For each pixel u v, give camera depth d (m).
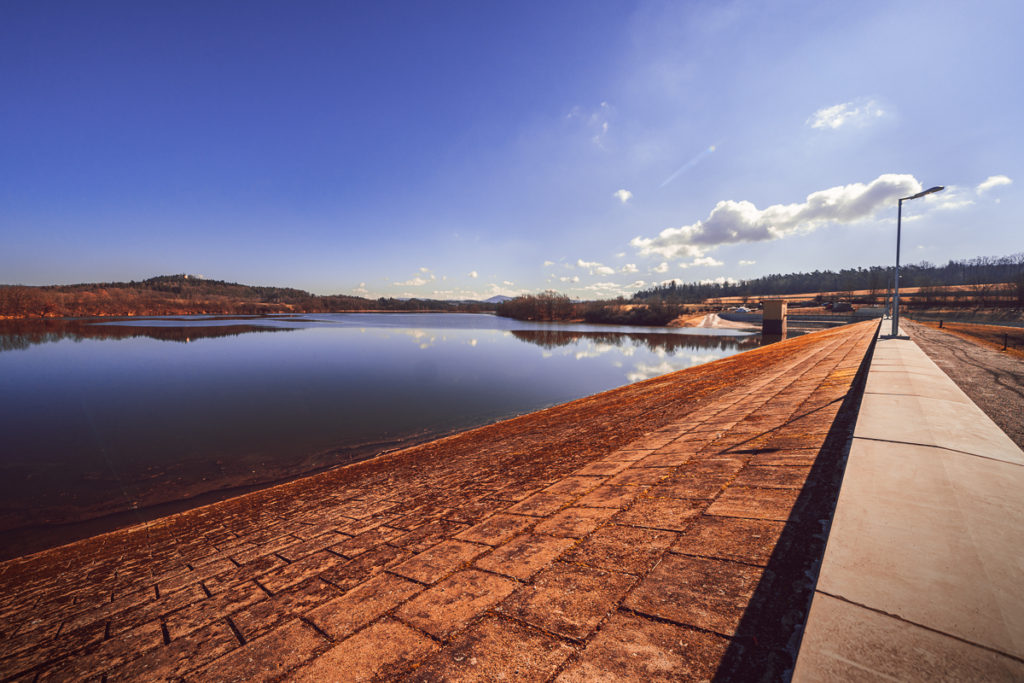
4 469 13.10
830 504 3.12
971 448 3.26
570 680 1.88
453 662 2.12
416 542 4.38
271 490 9.43
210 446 15.29
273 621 3.18
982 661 1.34
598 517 3.81
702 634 2.02
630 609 2.32
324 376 31.08
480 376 31.14
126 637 3.57
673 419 9.14
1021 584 1.69
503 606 2.58
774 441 5.18
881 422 4.07
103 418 19.41
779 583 2.31
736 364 20.81
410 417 19.44
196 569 5.12
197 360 40.66
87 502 10.68
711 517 3.30
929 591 1.68
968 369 14.86
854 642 1.48
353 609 2.94
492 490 6.23
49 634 4.01
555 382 28.48
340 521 6.14
